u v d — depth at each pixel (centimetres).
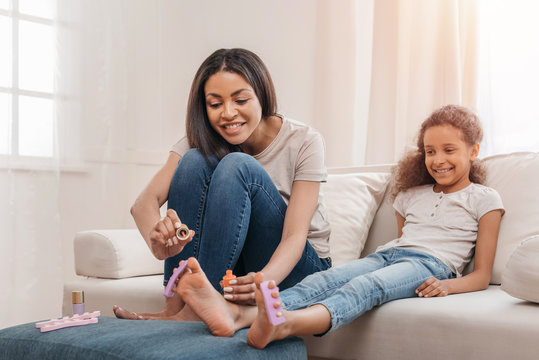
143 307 153
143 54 280
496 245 144
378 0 295
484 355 103
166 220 113
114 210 267
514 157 159
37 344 102
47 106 247
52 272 244
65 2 254
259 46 319
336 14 310
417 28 277
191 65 300
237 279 106
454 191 155
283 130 145
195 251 129
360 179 182
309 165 139
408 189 167
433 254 140
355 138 309
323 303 109
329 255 149
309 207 133
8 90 237
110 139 266
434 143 154
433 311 111
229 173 121
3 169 235
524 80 263
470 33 272
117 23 270
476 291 133
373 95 294
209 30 305
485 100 274
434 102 274
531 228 141
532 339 99
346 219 172
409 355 112
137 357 88
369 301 116
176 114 295
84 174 259
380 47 294
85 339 98
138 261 174
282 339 102
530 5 262
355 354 119
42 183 243
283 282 137
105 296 161
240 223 120
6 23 238
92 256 173
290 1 320
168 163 145
